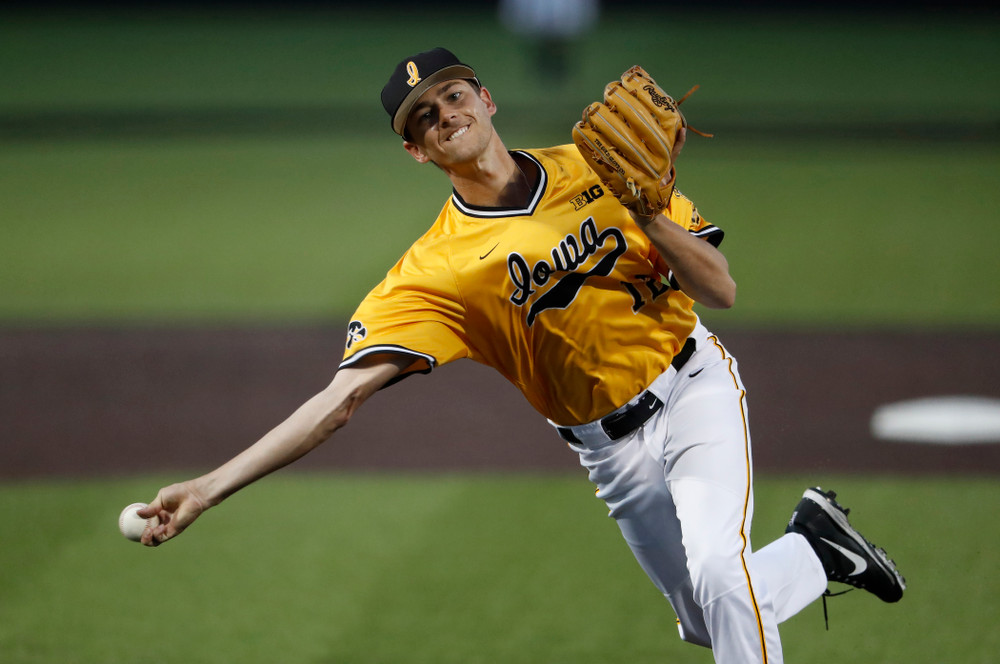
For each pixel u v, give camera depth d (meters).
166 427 25.89
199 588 18.78
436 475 23.47
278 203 47.59
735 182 49.47
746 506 11.84
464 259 11.71
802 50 80.44
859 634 16.42
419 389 28.52
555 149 12.29
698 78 70.88
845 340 30.12
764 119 60.75
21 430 25.98
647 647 16.27
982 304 32.91
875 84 68.69
